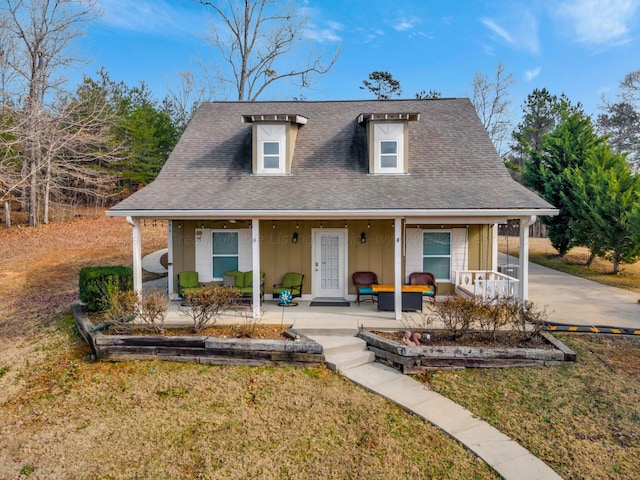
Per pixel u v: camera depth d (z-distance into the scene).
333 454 6.22
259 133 13.70
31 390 8.55
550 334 9.98
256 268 11.43
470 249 13.98
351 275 14.13
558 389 7.86
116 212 10.77
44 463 6.25
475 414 7.18
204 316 10.31
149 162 36.97
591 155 20.06
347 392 8.00
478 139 14.73
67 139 23.73
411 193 11.80
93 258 20.95
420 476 5.74
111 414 7.46
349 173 13.52
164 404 7.69
